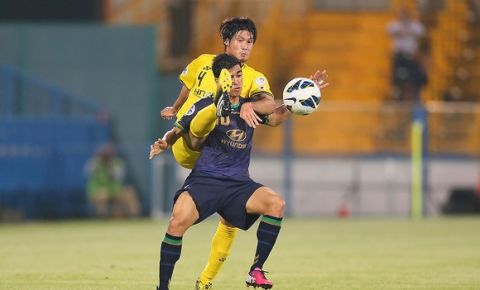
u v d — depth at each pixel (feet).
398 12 358.43
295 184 301.02
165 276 110.83
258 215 113.29
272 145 302.25
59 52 309.22
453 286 133.08
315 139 301.22
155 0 351.05
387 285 134.10
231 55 110.73
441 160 298.97
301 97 112.68
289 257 175.94
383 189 299.58
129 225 267.39
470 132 298.76
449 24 353.10
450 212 299.79
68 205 297.53
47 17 348.79
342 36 357.20
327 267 158.61
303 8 361.71
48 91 308.40
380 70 347.77
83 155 299.79
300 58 353.10
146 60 308.81
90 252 184.96
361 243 206.18
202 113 110.32
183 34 351.05
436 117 299.38
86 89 308.60
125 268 155.02
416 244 203.51
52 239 217.77
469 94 345.10
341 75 349.41
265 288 111.45
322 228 249.96
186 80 119.44
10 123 295.07
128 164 299.58
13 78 308.40
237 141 112.16
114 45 309.01
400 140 299.99
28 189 295.28
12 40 309.22
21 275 145.28
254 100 114.01
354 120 300.81
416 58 344.69
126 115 307.58
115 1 350.64
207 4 353.10
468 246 199.00
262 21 358.02
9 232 242.78
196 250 188.34
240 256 176.45
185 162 116.57
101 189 294.87
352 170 300.61
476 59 350.02
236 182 112.16
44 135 297.53
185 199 111.04
